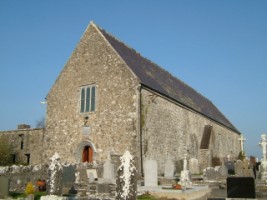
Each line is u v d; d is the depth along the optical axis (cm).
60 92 3077
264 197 1711
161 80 3531
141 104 2675
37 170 2338
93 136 2764
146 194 1783
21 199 1639
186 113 3541
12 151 3484
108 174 2238
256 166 3192
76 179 2278
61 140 2942
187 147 3444
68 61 3103
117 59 2805
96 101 2827
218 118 4894
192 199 1753
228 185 1440
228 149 5175
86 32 3067
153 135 2767
